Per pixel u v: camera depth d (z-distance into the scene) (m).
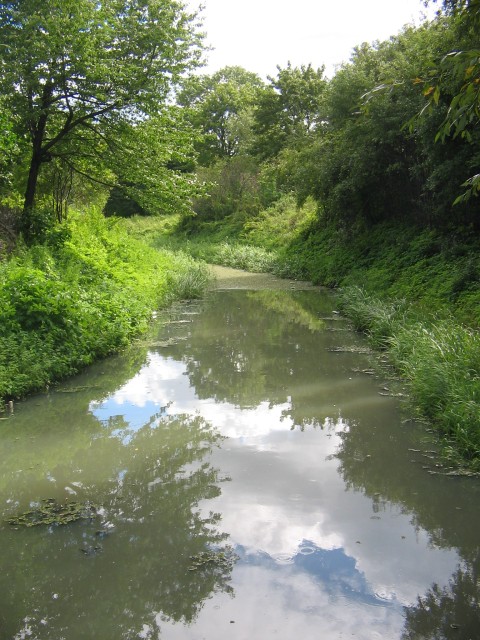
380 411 7.18
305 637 3.37
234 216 38.12
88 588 3.84
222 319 14.09
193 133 17.12
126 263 16.67
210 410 7.30
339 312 14.96
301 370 9.16
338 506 4.88
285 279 23.39
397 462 5.74
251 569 4.04
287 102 38.06
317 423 6.81
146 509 4.85
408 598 3.71
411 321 10.53
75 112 15.83
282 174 26.14
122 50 14.95
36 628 3.47
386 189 18.77
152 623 3.50
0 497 5.07
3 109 12.23
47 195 19.72
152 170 16.25
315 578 3.93
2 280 9.44
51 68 14.01
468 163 12.39
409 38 17.30
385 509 4.84
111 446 6.18
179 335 12.02
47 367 8.27
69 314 9.36
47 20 13.27
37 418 7.01
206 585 3.86
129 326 11.48
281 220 33.03
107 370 9.18
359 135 17.77
